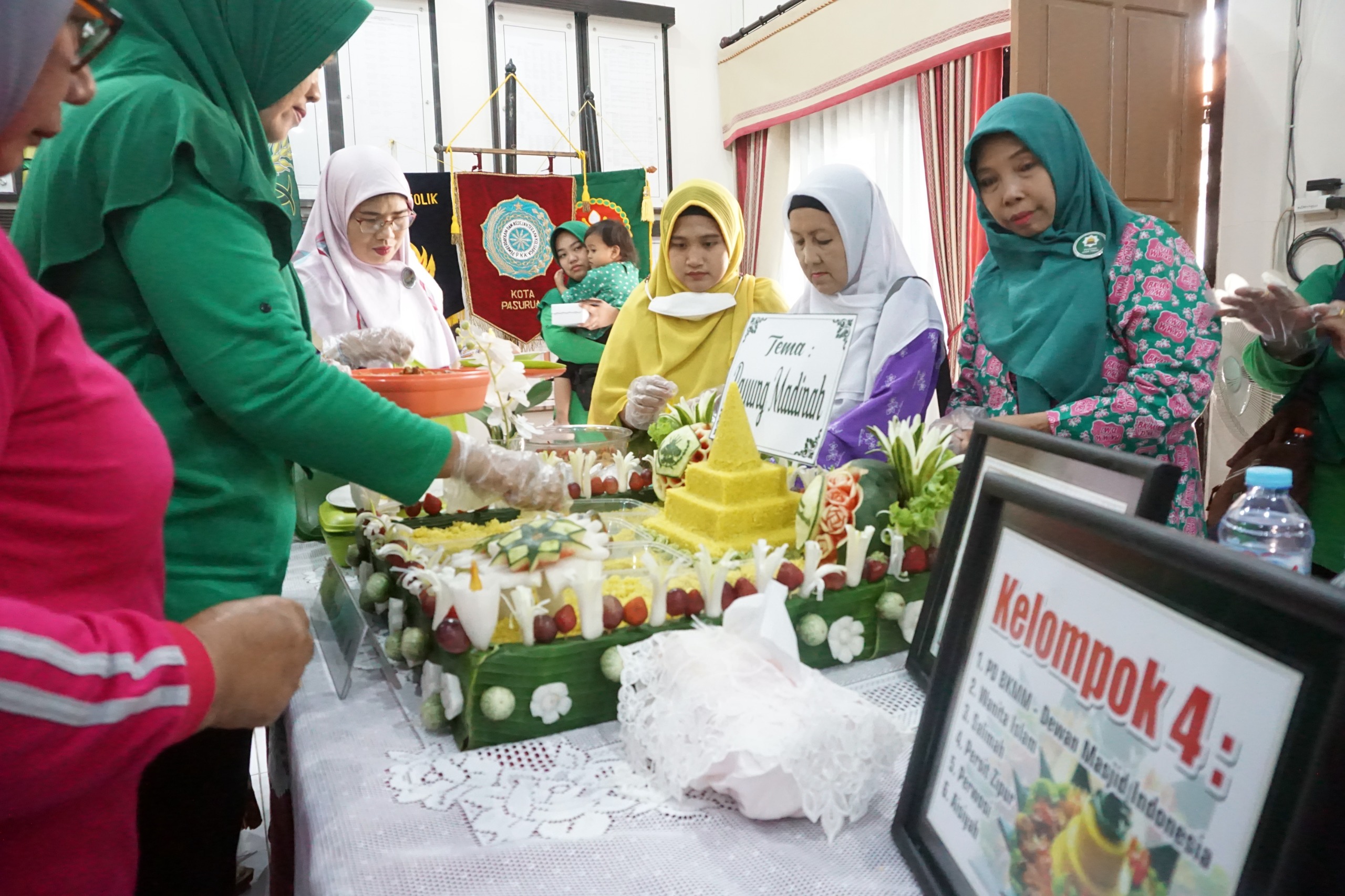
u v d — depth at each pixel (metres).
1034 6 2.64
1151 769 0.40
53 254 0.77
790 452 1.17
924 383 1.49
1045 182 1.40
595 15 4.18
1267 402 1.82
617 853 0.62
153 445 0.57
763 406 1.25
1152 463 0.62
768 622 0.73
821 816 0.63
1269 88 2.72
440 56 3.94
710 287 2.03
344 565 1.25
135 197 0.75
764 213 4.48
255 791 1.74
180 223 0.77
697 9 4.50
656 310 2.04
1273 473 0.71
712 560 1.00
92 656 0.44
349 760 0.76
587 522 1.03
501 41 4.00
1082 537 0.48
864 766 0.66
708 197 1.94
